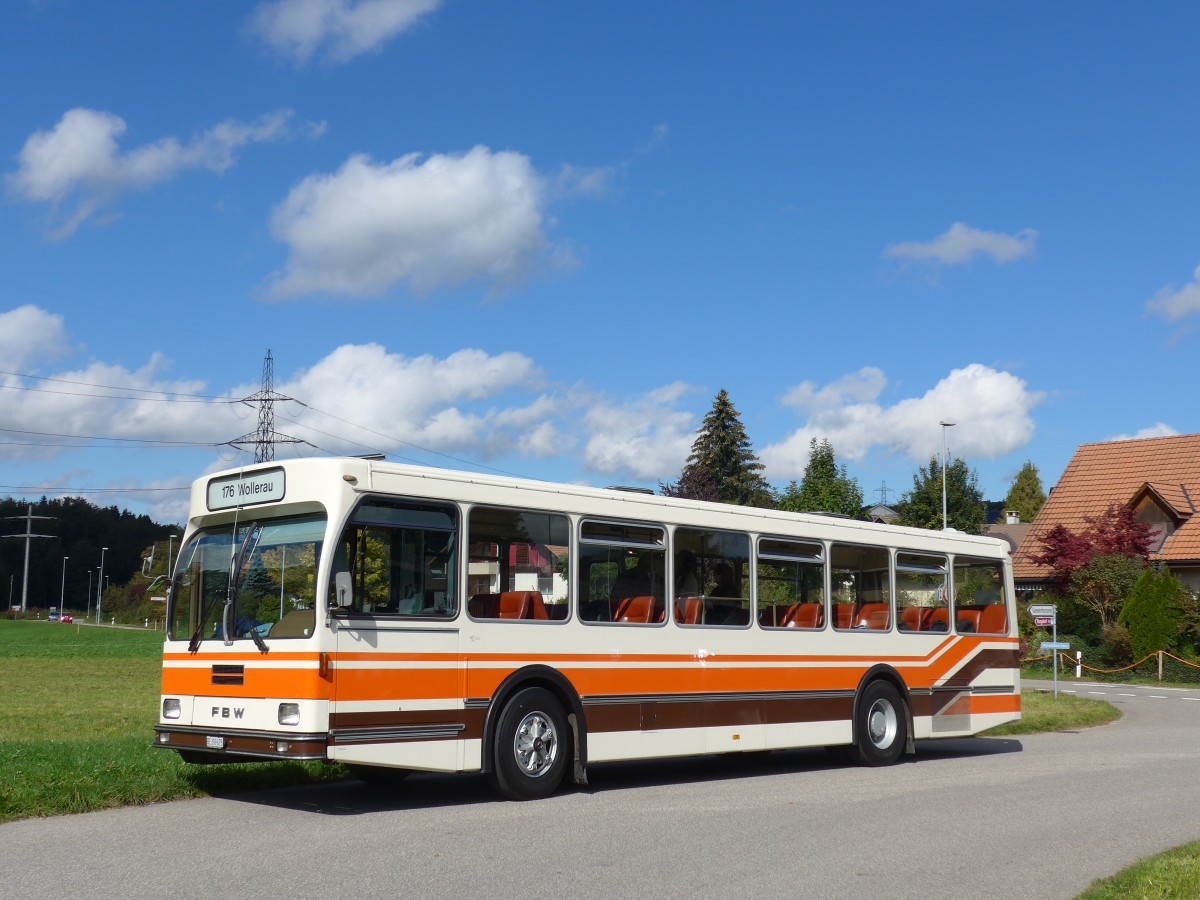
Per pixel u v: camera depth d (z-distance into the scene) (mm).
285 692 10781
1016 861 9164
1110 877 8336
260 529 11477
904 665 16578
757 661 14609
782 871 8672
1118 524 46688
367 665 10953
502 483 12289
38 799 10852
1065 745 19344
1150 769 15320
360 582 11047
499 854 9109
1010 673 18266
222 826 10266
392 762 11031
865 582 16312
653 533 13703
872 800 12250
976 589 18031
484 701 11820
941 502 66688
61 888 7809
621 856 9102
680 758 17047
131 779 11703
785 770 15438
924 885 8320
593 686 12805
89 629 104000
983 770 15305
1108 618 45938
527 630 12250
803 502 66250
